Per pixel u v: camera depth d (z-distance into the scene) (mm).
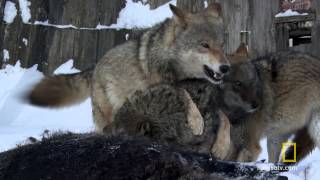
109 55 8875
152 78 8242
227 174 3375
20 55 15227
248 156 8070
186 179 3086
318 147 9289
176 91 5078
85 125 12336
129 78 8477
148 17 14789
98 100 8945
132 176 3014
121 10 15047
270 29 13719
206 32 7906
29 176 3076
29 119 13422
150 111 4930
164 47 8102
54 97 9211
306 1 13383
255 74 8344
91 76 9484
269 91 8867
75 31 15094
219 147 5617
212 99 5738
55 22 15297
